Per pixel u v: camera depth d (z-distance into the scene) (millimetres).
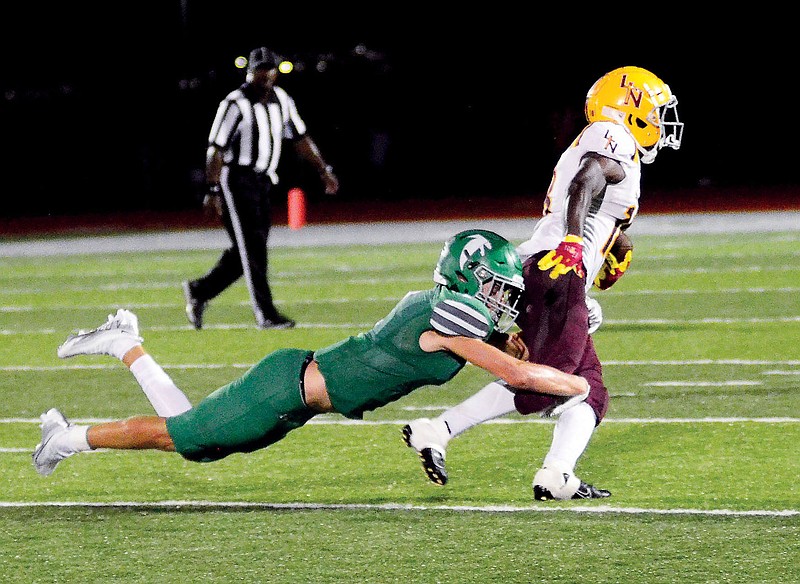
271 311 24844
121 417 17203
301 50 75938
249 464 14547
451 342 11227
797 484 13133
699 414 16516
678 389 18141
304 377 11477
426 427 12703
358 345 11484
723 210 54812
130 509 12781
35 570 10945
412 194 68125
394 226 51656
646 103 13453
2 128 66000
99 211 65375
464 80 71438
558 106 70625
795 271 31703
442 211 59344
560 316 12414
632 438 15344
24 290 32844
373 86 69875
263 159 24453
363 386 11398
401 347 11312
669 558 10906
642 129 13484
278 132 24625
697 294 28109
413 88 69875
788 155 68875
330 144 68188
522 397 12219
